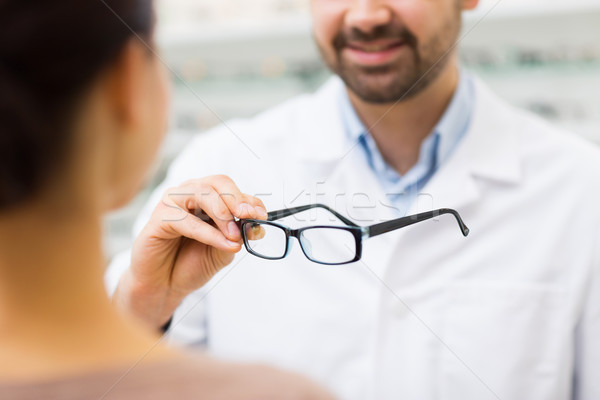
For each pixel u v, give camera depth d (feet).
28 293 1.29
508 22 4.79
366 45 3.23
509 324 3.45
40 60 1.17
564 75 4.93
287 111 4.33
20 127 1.18
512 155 3.62
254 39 5.47
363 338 3.50
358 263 3.52
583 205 3.51
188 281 2.62
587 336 3.52
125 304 2.66
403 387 3.46
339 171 3.76
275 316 3.67
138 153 1.42
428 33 3.22
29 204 1.26
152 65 1.40
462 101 3.67
